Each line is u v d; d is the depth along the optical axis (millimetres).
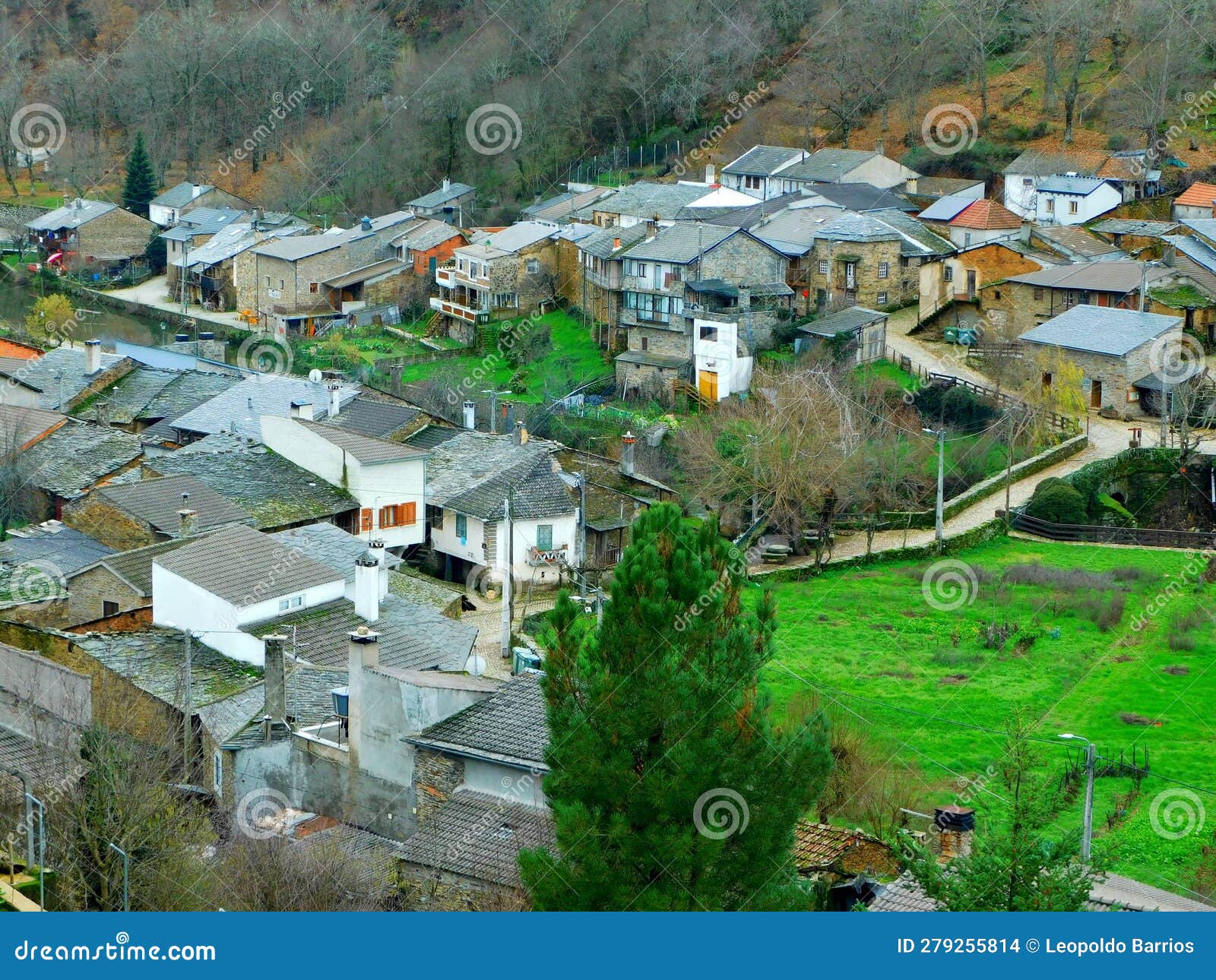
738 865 31391
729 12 147625
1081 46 125250
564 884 31062
